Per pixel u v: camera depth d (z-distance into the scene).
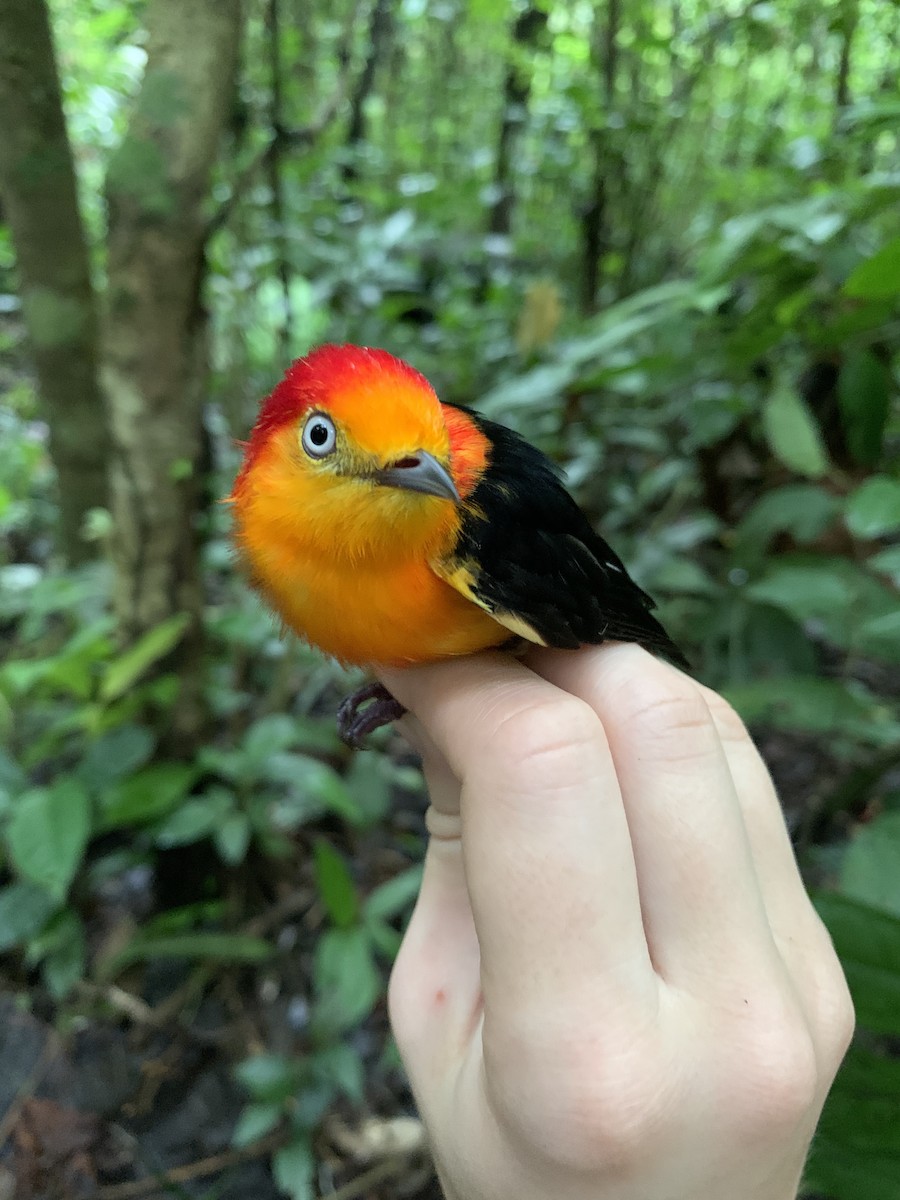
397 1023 0.12
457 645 0.13
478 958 0.12
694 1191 0.09
